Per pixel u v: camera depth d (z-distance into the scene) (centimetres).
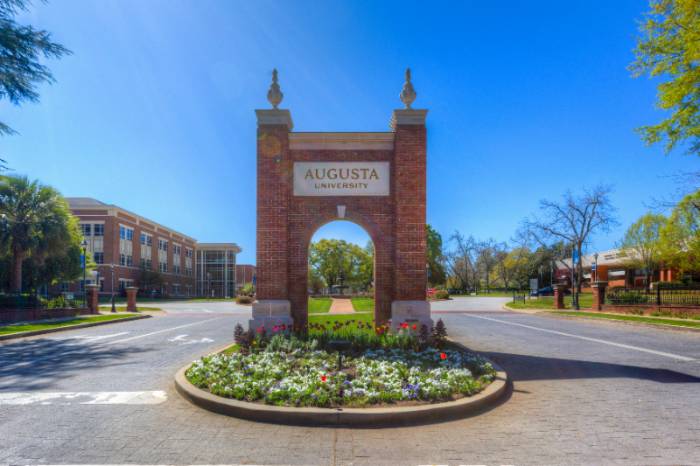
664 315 2159
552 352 1140
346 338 1041
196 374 760
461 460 461
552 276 6906
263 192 1259
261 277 1239
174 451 485
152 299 6234
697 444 504
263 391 646
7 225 2588
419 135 1270
